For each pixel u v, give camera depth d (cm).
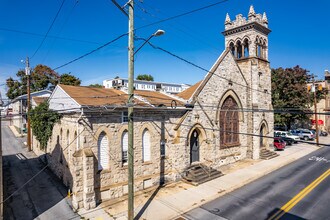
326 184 1977
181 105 2097
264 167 2516
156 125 1941
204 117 2294
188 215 1457
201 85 2281
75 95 1805
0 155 1324
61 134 2003
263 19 3119
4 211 1495
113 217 1422
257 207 1555
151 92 2597
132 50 1297
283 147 3491
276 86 4616
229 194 1784
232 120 2700
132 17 1287
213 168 2317
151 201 1650
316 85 5094
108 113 1669
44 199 1664
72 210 1509
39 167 2427
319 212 1469
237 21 3055
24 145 3450
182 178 2075
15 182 2000
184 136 2109
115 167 1702
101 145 1661
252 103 2898
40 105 2534
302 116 4612
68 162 1814
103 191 1644
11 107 5253
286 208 1532
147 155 1906
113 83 2767
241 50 3116
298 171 2402
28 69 3092
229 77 2619
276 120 4578
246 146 2902
